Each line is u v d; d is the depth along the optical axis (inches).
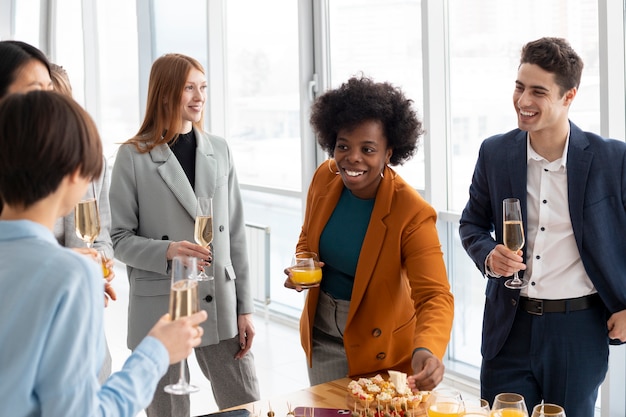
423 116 178.1
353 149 93.3
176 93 120.8
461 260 177.5
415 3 182.7
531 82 102.8
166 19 261.0
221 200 124.8
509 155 110.0
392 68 191.0
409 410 85.4
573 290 106.2
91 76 323.0
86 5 319.6
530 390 110.3
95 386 57.4
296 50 220.2
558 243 106.6
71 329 56.3
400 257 96.7
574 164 104.9
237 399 127.1
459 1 172.6
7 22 362.0
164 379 119.0
